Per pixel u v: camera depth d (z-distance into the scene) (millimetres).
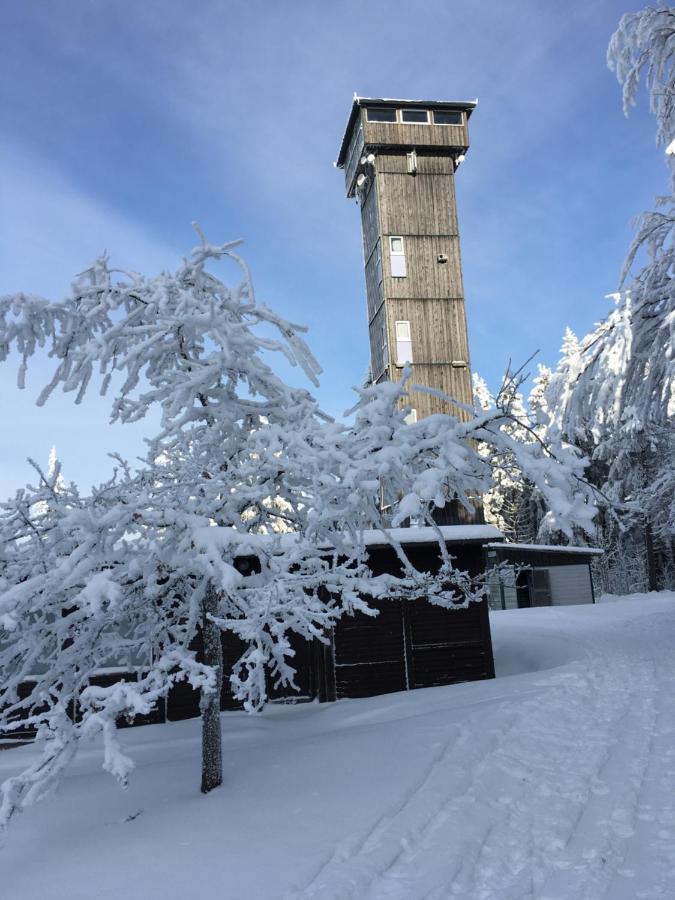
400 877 4191
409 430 5430
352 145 27609
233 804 5871
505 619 23766
